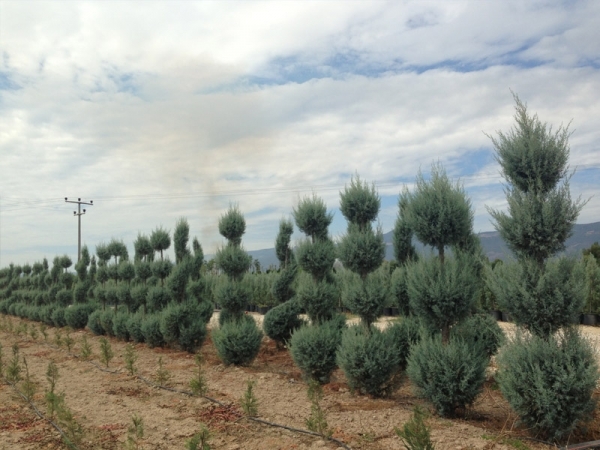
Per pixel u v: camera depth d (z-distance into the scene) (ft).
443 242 25.07
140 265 56.65
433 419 22.00
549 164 21.16
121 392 29.17
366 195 30.76
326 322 31.76
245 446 18.99
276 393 27.81
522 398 19.40
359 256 28.78
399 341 29.19
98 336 61.67
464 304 23.47
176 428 21.49
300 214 34.65
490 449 17.79
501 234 21.63
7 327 73.67
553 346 19.24
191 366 37.42
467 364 22.40
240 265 40.50
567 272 19.98
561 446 18.76
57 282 83.92
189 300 47.09
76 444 19.52
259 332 38.42
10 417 24.32
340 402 25.53
